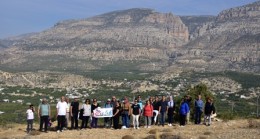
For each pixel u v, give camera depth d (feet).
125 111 98.99
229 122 105.19
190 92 124.06
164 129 93.25
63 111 95.30
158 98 105.50
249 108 362.74
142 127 100.58
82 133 91.30
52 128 102.89
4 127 115.03
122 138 82.02
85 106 99.86
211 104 101.14
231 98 486.38
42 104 96.02
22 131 101.19
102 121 128.98
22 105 417.90
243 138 78.59
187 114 107.34
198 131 89.76
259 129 90.48
